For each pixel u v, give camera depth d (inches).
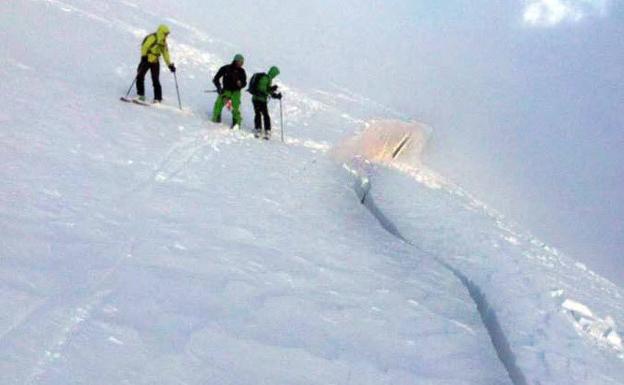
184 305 122.1
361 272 182.4
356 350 126.8
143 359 98.6
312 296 149.4
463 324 163.2
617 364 152.6
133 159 223.9
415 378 122.0
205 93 505.7
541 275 222.2
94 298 113.4
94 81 377.7
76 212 154.9
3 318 97.8
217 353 107.8
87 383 88.3
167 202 189.3
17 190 156.6
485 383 129.9
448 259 221.6
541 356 143.6
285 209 232.2
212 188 225.3
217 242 167.6
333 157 402.6
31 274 115.3
